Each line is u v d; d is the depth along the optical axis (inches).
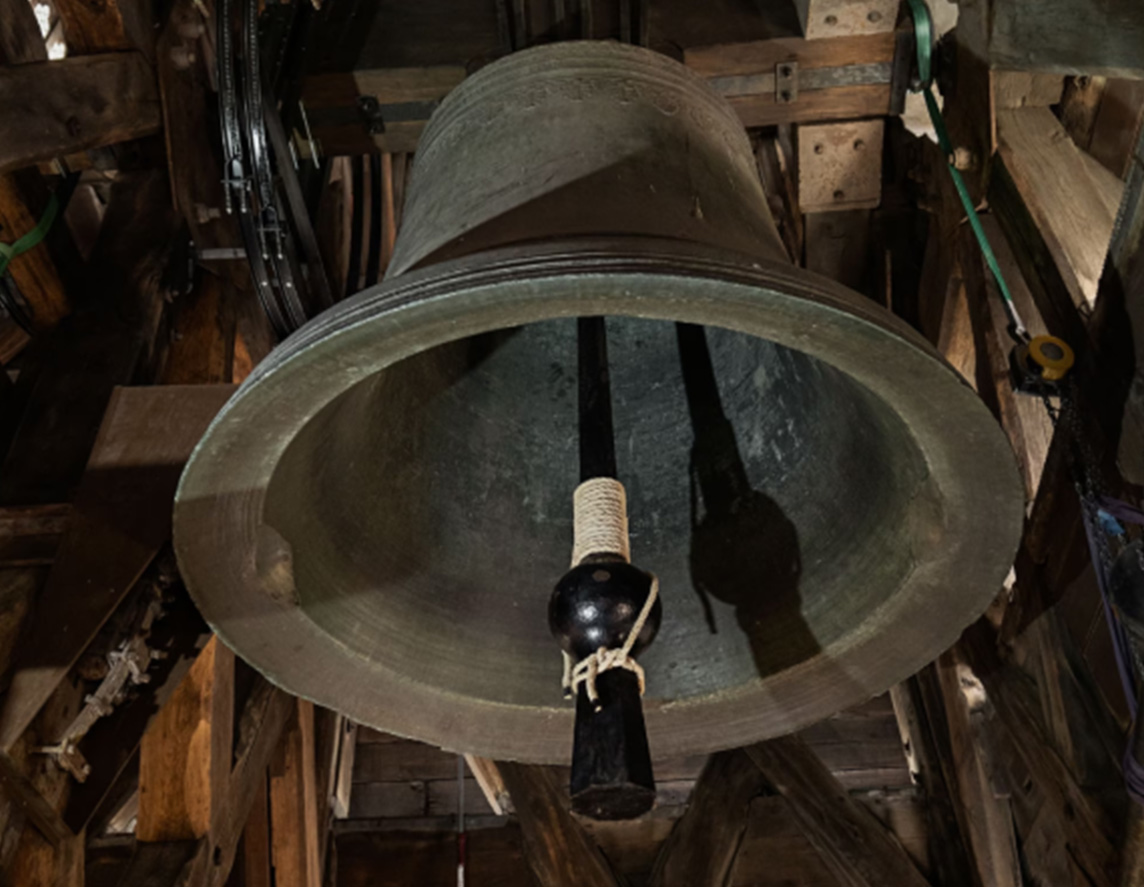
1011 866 144.4
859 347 55.9
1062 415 110.0
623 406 100.7
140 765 114.5
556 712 79.7
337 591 75.6
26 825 88.4
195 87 132.8
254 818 158.9
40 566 99.0
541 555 89.4
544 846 174.7
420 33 137.8
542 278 51.5
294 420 59.9
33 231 119.6
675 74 87.4
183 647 102.7
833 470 83.9
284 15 133.3
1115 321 100.7
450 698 78.2
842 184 144.9
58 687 93.7
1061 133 123.5
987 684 141.9
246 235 115.0
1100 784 117.3
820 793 172.7
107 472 103.7
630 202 71.8
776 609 81.8
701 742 81.0
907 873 164.4
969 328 147.2
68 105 113.6
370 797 201.0
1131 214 98.6
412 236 78.5
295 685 73.5
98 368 119.0
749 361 98.0
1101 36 101.7
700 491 92.7
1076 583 120.3
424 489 87.4
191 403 109.7
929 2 137.2
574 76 83.3
